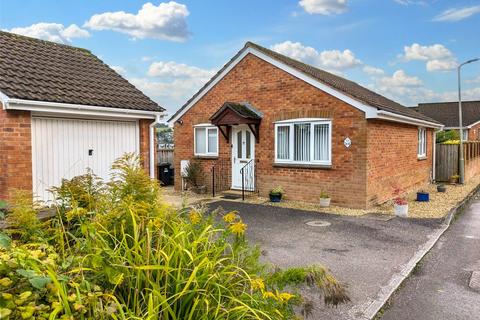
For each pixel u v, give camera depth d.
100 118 8.50
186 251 2.58
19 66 7.94
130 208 2.98
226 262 3.11
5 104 6.66
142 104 9.19
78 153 8.08
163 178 17.78
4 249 2.26
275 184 12.52
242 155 13.54
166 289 2.45
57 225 3.25
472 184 17.33
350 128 10.87
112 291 2.29
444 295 5.03
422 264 6.26
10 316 1.82
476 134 35.47
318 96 11.46
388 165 12.27
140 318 2.14
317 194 11.61
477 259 6.53
